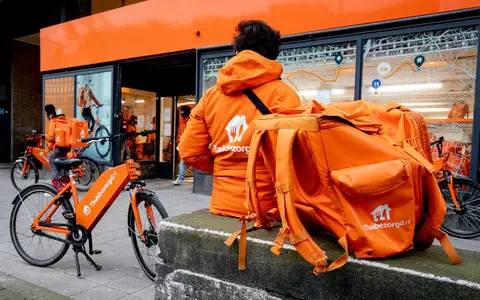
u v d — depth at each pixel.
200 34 7.09
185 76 9.23
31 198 3.71
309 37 5.93
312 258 1.39
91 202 3.35
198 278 1.85
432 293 1.30
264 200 1.83
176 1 7.39
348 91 5.71
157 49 7.75
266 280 1.64
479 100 4.70
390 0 5.20
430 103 5.12
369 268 1.40
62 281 3.25
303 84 6.11
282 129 1.55
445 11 4.82
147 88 9.41
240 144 1.89
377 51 5.44
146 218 3.12
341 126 1.46
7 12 12.28
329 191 1.46
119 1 9.59
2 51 13.23
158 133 9.70
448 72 4.97
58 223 3.51
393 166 1.38
